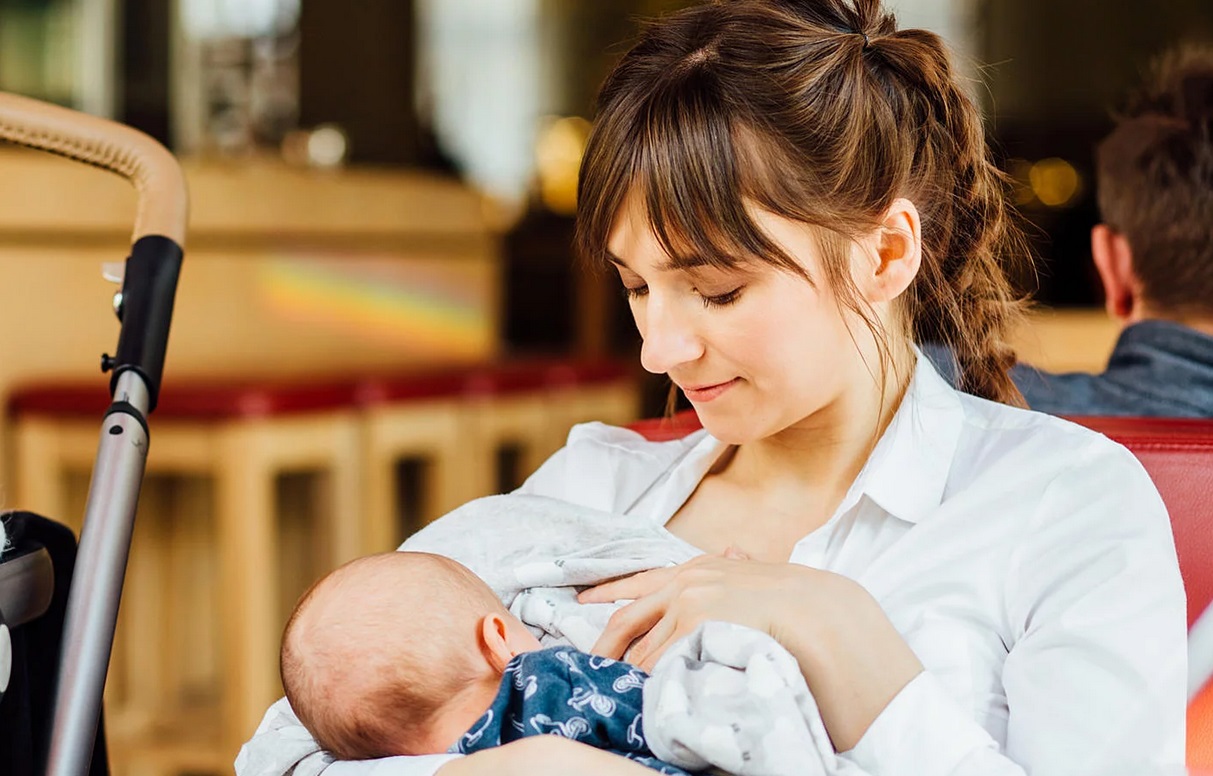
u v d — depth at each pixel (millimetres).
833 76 1118
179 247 1364
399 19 6680
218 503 2586
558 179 6520
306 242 3389
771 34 1126
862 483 1193
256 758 1182
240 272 3234
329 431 2752
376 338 3617
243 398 2551
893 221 1150
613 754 1007
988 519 1146
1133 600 1069
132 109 5066
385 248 3619
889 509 1182
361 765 1078
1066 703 1047
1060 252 6719
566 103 8016
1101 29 7254
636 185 1103
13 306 2807
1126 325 1749
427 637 1112
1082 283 6645
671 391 1512
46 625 1243
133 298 1317
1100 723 1037
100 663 1134
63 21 4965
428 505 3074
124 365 1277
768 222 1089
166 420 2586
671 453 1407
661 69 1127
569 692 1073
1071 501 1130
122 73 5039
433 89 7930
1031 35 7324
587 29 7926
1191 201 1688
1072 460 1146
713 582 1109
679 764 1010
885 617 1060
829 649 1035
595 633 1172
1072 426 1182
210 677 3133
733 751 961
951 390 1255
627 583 1182
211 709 2986
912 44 1201
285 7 5617
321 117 6203
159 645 3012
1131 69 7246
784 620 1049
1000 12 7340
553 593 1222
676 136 1084
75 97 5004
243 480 2557
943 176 1237
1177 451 1284
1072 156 7172
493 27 7988
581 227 1159
